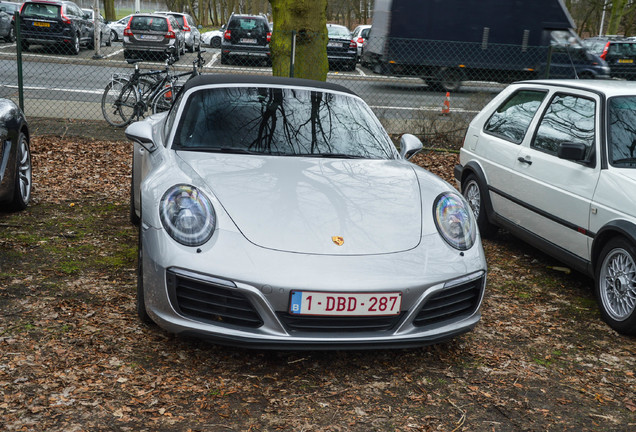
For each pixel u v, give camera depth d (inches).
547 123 200.7
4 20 972.6
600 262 163.5
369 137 166.9
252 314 119.0
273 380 121.7
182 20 1112.8
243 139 155.3
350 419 109.7
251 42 882.1
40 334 132.1
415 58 691.4
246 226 122.5
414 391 121.0
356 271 118.3
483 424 111.0
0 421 101.2
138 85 416.5
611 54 771.4
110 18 1499.8
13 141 207.2
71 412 105.3
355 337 119.3
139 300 138.3
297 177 139.6
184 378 119.6
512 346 144.6
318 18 337.4
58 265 174.1
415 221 132.4
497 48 689.6
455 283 125.6
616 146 169.8
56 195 250.1
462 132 415.5
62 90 557.9
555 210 184.1
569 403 120.4
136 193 199.2
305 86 180.4
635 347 148.3
